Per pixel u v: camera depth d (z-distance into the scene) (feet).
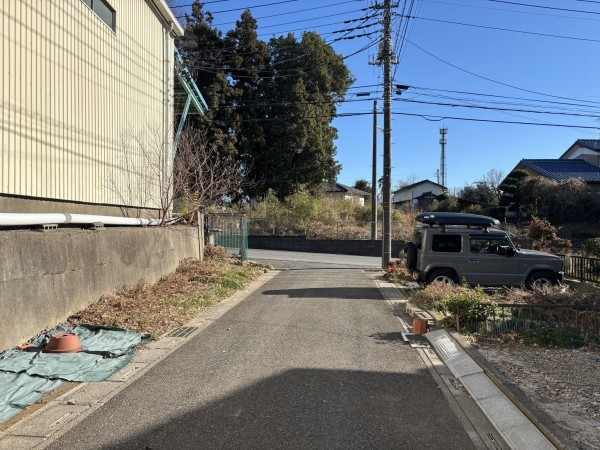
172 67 54.24
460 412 15.64
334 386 17.94
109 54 37.99
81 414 15.30
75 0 32.45
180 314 30.63
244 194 119.55
